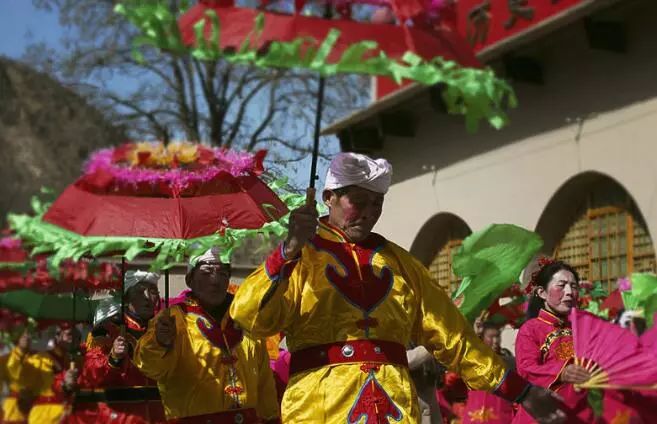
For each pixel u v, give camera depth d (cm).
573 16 1114
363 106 1495
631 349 494
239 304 408
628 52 1120
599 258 1216
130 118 1684
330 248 431
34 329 675
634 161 1106
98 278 618
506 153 1315
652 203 1083
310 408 418
